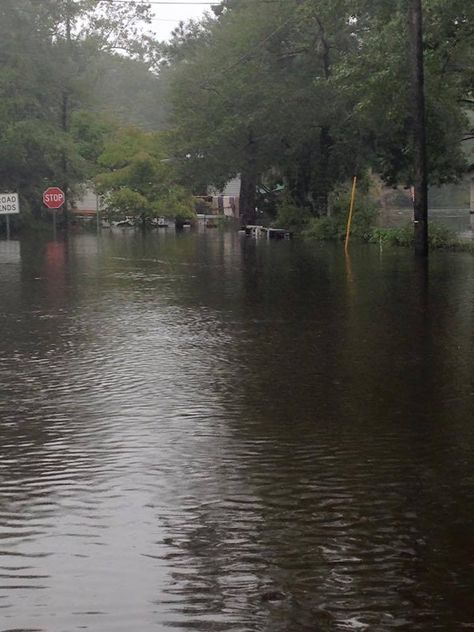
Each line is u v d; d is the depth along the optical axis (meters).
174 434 7.69
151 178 55.94
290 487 6.33
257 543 5.35
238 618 4.44
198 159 43.97
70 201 56.56
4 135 48.41
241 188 48.88
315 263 24.84
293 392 9.23
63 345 12.06
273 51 42.22
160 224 56.31
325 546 5.30
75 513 5.85
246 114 41.34
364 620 4.41
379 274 21.16
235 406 8.67
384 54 27.75
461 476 6.55
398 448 7.25
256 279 20.56
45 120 51.72
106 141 63.28
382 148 40.84
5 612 4.51
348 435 7.64
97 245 35.44
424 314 14.52
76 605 4.58
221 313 14.96
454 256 26.62
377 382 9.66
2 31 49.00
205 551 5.23
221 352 11.45
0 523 5.68
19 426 7.97
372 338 12.34
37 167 51.09
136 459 6.99
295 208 43.09
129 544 5.34
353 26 39.41
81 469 6.75
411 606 4.55
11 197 41.75
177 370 10.37
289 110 39.81
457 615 4.45
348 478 6.53
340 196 38.41
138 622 4.41
